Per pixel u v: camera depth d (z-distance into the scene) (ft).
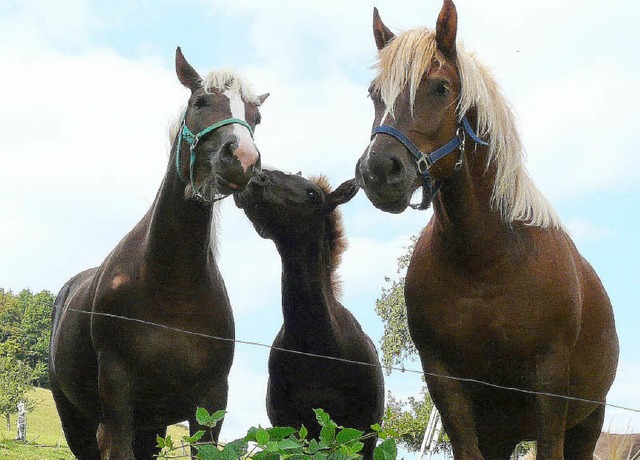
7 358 89.61
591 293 18.40
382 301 62.85
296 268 23.07
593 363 18.58
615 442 21.77
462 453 16.98
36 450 44.83
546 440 16.75
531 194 17.25
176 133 20.40
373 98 16.74
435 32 16.66
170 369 19.54
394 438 13.07
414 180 15.65
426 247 17.79
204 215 19.48
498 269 16.79
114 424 19.42
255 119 19.72
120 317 19.47
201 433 13.93
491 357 17.02
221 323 20.17
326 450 14.20
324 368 22.95
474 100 16.37
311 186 23.36
